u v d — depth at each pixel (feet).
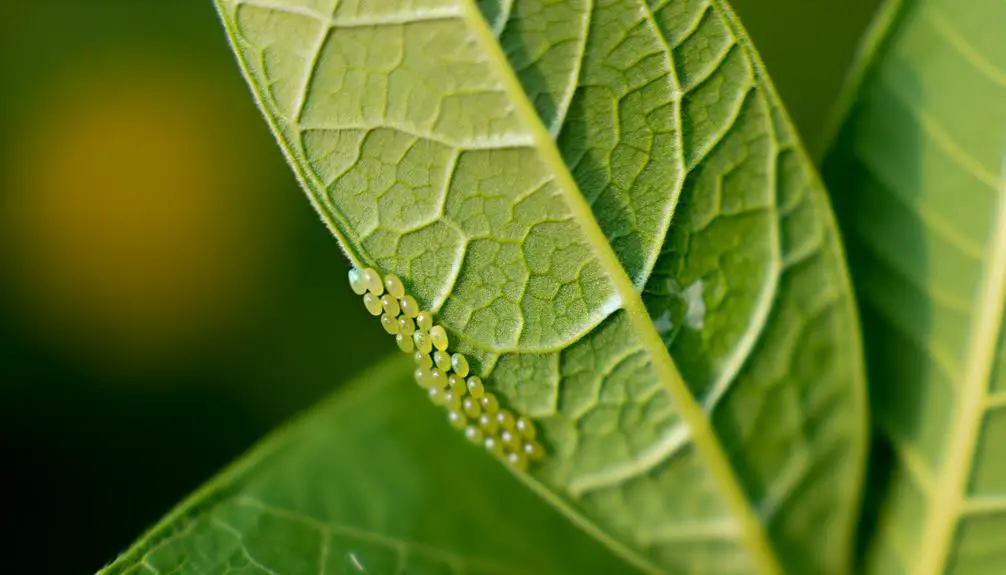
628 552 0.46
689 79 0.43
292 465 0.47
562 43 0.42
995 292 0.44
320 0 0.42
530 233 0.43
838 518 0.46
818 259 0.44
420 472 0.47
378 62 0.42
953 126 0.45
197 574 0.45
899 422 0.45
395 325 0.44
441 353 0.45
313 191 0.43
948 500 0.45
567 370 0.44
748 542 0.45
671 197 0.43
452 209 0.43
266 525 0.46
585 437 0.45
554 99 0.43
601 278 0.44
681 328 0.44
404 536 0.46
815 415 0.45
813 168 0.44
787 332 0.45
